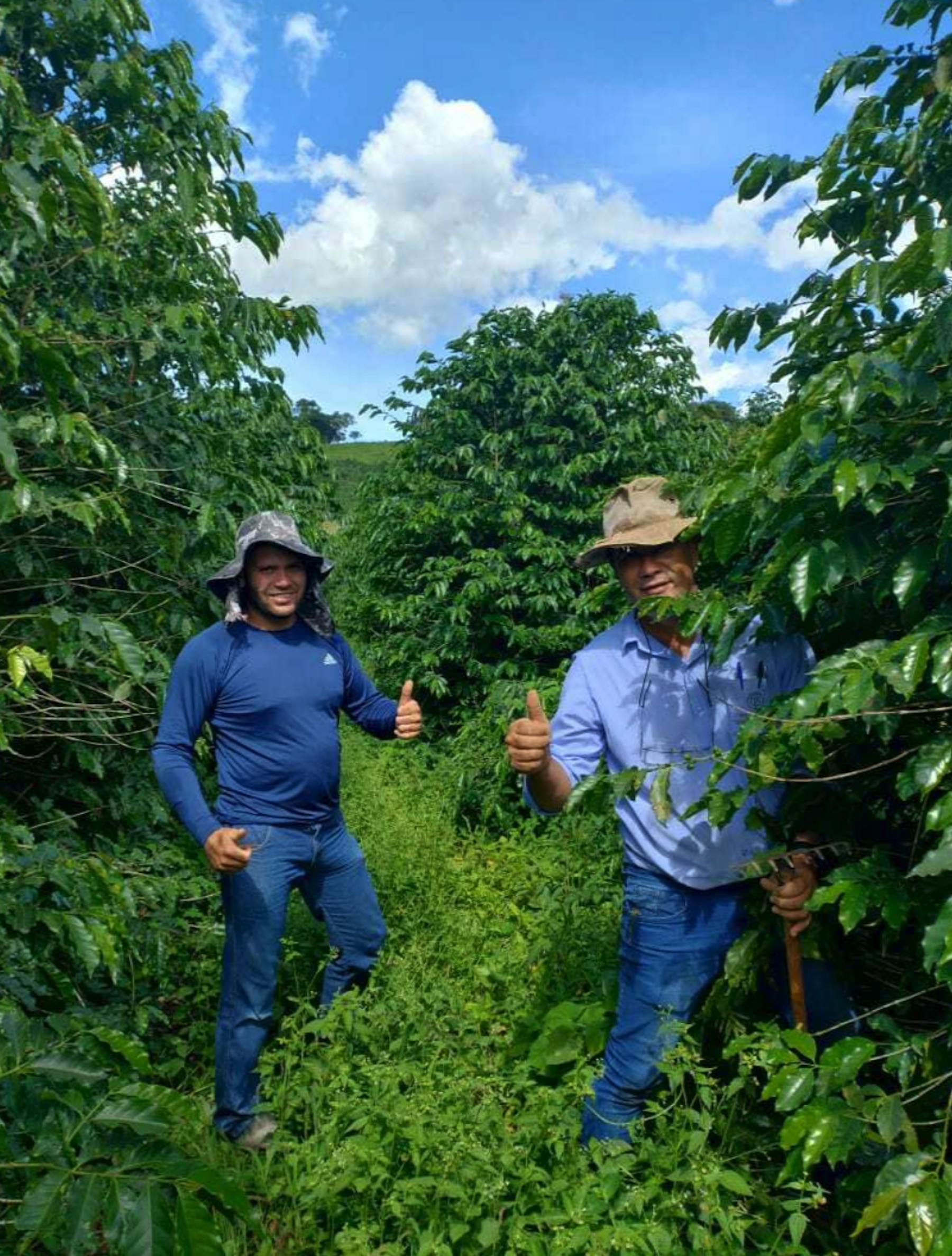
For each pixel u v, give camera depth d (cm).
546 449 690
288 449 515
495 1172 216
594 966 349
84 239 365
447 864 466
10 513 258
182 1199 141
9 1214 165
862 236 236
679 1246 202
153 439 376
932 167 215
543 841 511
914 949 217
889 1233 204
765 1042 194
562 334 714
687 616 220
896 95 232
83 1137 153
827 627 221
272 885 294
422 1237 206
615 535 252
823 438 182
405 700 337
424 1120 229
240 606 304
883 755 207
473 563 684
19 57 380
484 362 712
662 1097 237
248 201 435
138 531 372
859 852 216
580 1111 262
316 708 304
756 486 188
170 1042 335
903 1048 173
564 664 607
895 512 196
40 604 353
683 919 243
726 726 240
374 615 775
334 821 317
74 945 282
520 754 230
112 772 381
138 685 346
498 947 388
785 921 224
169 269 402
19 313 338
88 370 358
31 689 313
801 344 242
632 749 247
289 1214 238
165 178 405
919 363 169
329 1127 243
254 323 420
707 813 238
